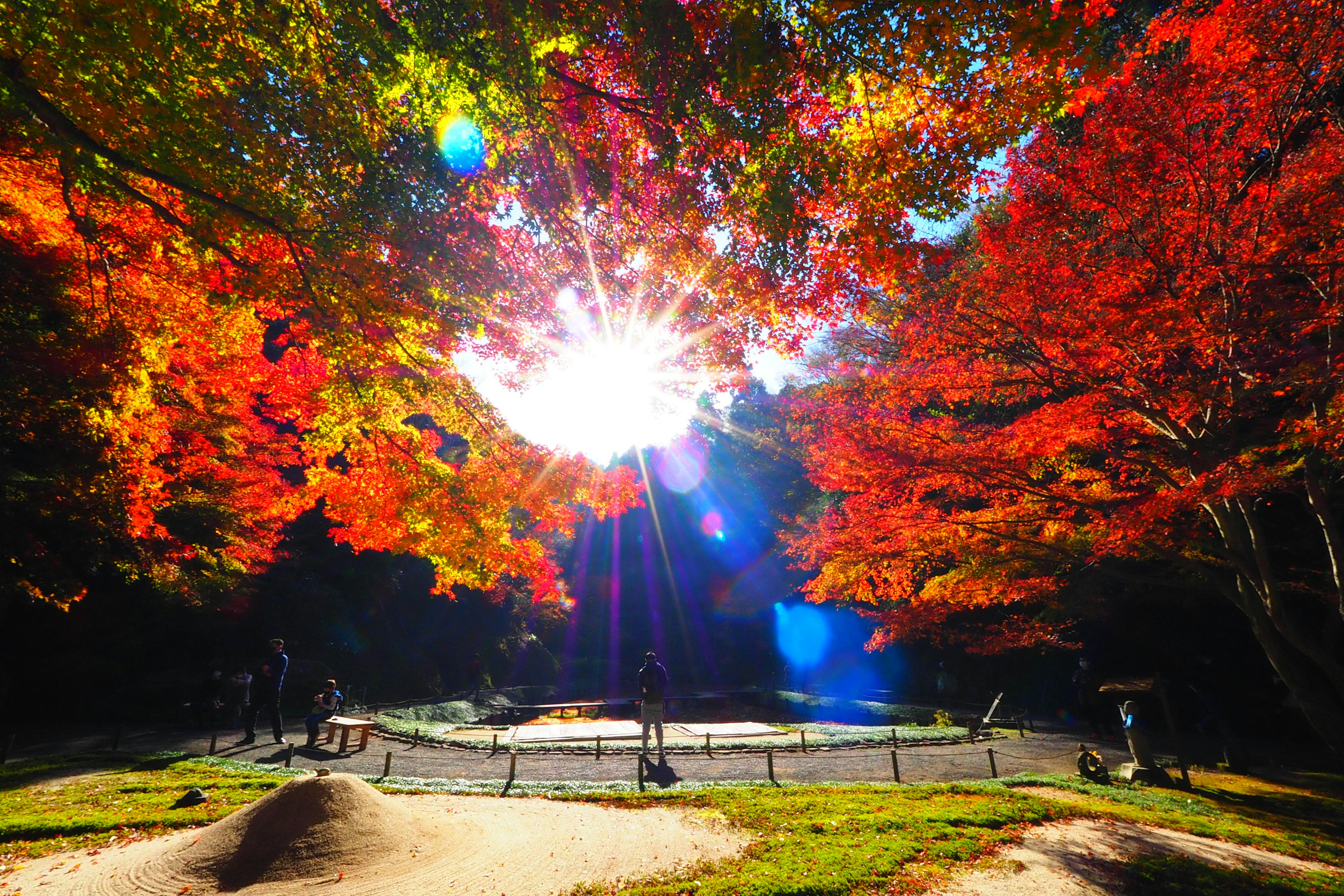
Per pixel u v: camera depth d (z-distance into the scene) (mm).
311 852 5797
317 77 4777
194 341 8688
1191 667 17891
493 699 23047
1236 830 7602
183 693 16656
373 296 5867
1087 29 3896
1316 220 6855
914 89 4473
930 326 9367
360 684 20922
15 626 15977
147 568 14250
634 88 5324
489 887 5520
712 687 29953
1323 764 12188
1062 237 8727
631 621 37219
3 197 7305
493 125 5145
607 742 14156
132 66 4484
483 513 7137
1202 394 7809
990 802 8477
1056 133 8281
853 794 8758
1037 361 8898
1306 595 12758
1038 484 9711
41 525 12711
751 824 7258
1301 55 7047
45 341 9008
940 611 10727
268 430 16188
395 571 25562
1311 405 8703
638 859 6195
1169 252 7836
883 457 9242
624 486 7578
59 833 6699
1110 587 17109
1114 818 7980
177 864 5691
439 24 4320
